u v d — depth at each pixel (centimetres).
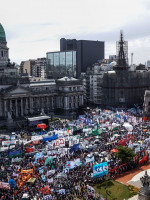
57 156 7275
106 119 11794
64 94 16912
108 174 6794
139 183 6431
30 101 15775
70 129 9612
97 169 6266
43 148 8138
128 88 18125
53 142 7994
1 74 16738
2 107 14825
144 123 11462
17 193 5509
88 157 7012
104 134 9756
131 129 9925
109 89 18638
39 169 6431
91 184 6294
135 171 7219
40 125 10925
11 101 14812
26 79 16150
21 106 15112
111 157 7688
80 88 17975
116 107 18262
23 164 6925
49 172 6216
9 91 14462
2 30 17738
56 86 17700
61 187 5753
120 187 6194
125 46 19012
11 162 7081
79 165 6562
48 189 5488
